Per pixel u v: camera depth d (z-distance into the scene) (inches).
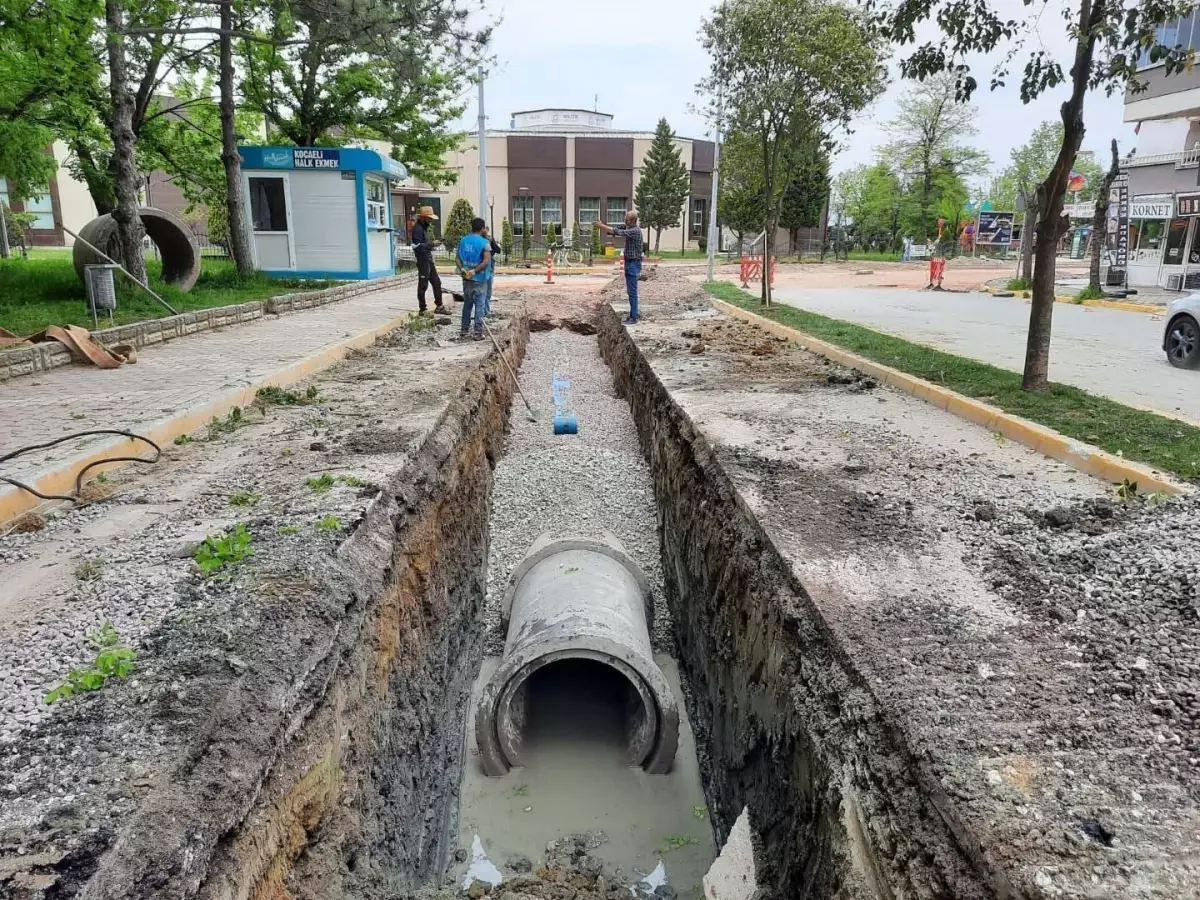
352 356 440.1
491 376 425.4
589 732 253.8
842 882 117.3
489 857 207.5
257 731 119.9
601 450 425.7
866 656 140.3
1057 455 254.8
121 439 241.4
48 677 129.0
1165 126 995.3
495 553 339.6
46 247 1610.5
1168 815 101.5
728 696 211.6
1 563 173.0
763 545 198.7
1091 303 826.2
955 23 292.4
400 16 557.9
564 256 1502.2
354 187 788.6
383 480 223.9
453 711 242.8
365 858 146.9
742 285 979.3
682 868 203.2
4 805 99.7
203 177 811.4
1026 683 131.3
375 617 177.8
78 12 429.7
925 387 342.6
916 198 2074.3
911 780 115.0
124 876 90.4
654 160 1910.7
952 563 178.2
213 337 464.1
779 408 328.5
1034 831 98.7
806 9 572.4
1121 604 155.8
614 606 254.2
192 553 174.6
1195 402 325.1
